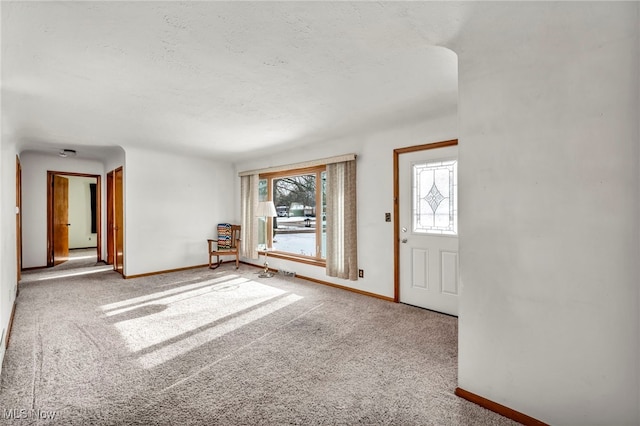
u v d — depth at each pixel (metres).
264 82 2.41
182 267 5.64
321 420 1.64
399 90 2.59
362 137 4.06
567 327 1.49
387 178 3.79
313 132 3.93
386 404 1.78
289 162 5.14
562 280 1.50
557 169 1.50
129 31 1.69
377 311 3.39
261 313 3.32
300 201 5.18
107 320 3.08
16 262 4.24
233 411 1.70
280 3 1.47
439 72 2.25
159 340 2.62
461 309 1.85
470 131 1.80
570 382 1.48
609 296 1.38
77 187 8.80
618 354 1.36
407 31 1.71
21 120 3.32
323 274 4.62
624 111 1.33
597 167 1.40
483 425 1.61
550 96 1.51
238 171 6.30
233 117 3.29
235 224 6.40
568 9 1.42
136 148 4.95
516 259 1.64
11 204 3.54
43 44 1.80
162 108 3.00
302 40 1.81
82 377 2.03
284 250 5.48
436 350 2.45
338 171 4.28
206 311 3.37
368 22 1.63
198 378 2.03
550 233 1.53
